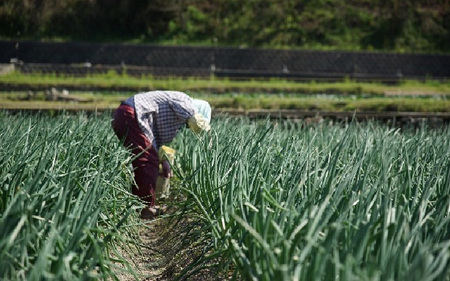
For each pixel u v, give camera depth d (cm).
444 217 474
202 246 665
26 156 568
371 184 581
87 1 4966
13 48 4322
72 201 524
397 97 3469
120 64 4400
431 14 5169
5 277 380
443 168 648
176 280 556
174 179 951
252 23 5028
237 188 568
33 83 3266
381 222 434
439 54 4503
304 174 483
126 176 823
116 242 685
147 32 4953
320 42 4931
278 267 367
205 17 5059
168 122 805
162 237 803
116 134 809
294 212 424
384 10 5175
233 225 530
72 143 707
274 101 2552
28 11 4878
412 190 564
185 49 4425
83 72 3950
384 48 4922
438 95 3566
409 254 414
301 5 5175
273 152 727
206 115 844
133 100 795
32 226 423
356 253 393
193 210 714
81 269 438
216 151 662
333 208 462
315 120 1981
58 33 4866
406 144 801
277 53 4447
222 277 588
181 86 3406
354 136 825
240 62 4438
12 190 514
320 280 372
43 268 361
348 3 5238
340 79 4188
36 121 1038
